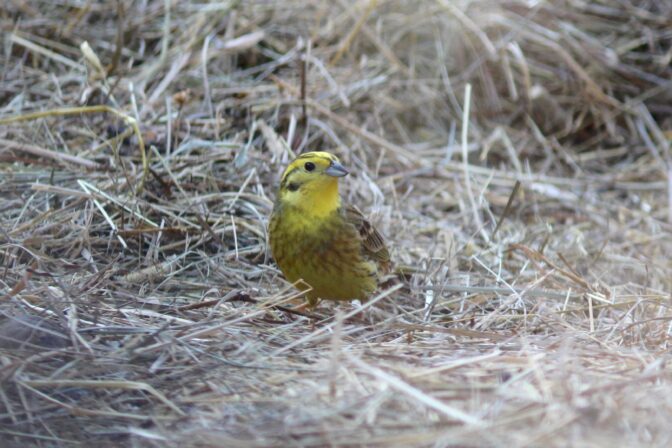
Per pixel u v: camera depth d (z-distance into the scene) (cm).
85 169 1186
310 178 955
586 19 1750
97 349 768
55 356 748
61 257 1020
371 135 1452
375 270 1002
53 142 1240
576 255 1234
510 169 1528
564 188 1484
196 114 1346
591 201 1445
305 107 1397
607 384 690
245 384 725
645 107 1659
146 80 1412
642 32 1745
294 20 1633
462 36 1658
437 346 831
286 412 672
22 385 704
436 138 1569
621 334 890
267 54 1563
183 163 1224
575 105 1662
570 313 1008
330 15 1648
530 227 1327
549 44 1658
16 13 1548
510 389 681
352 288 994
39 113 1225
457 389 690
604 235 1338
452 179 1424
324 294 1007
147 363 753
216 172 1234
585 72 1691
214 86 1459
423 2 1672
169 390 720
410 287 1077
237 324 865
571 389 679
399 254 1177
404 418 651
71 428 675
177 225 1113
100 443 659
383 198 1270
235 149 1269
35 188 1086
